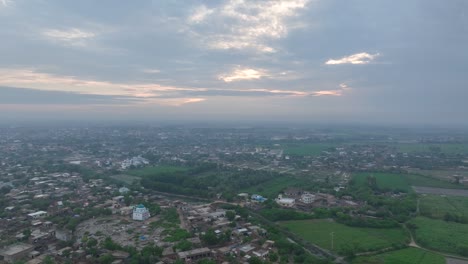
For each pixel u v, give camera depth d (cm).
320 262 19712
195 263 19500
